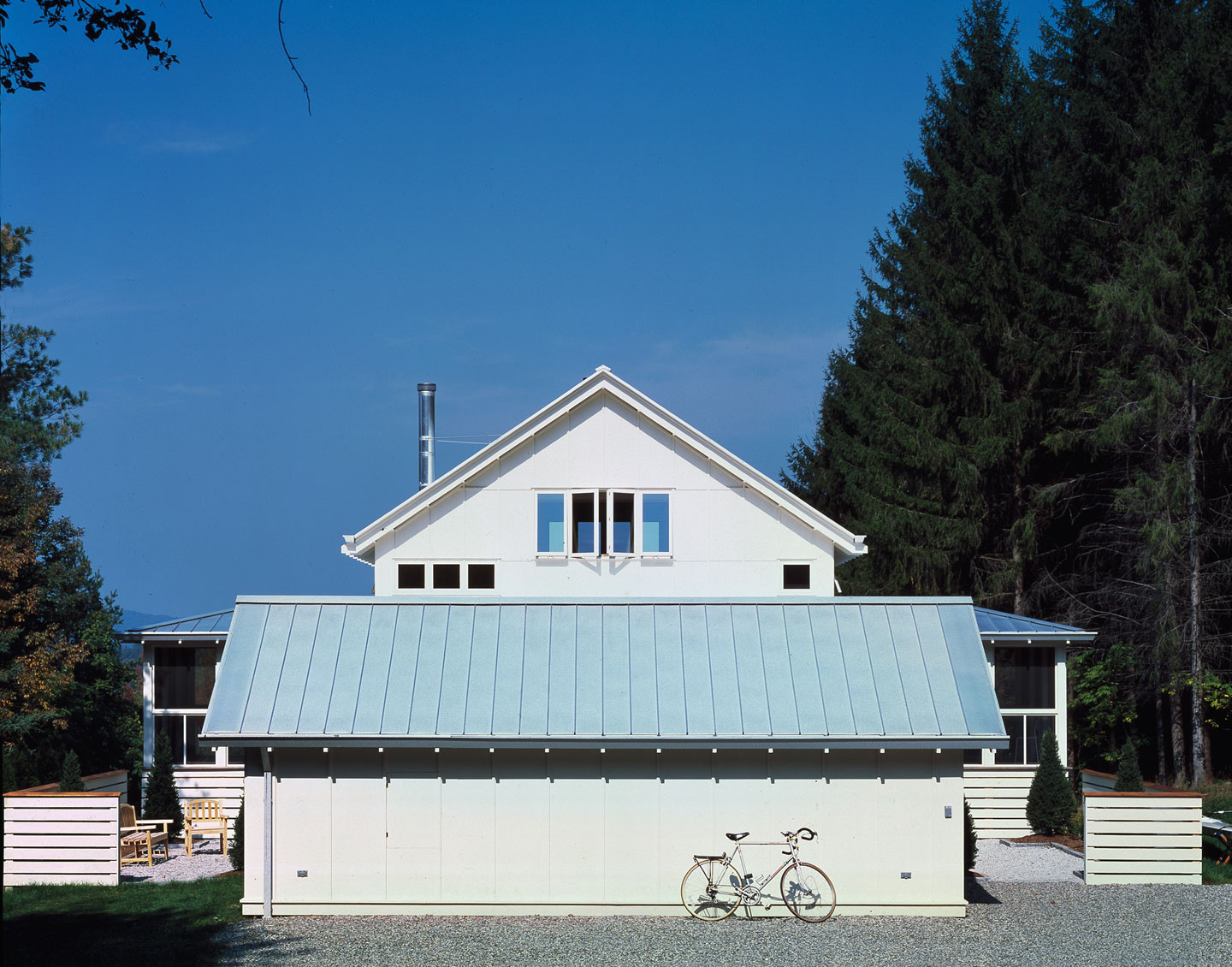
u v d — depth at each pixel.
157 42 12.44
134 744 34.88
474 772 16.92
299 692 17.08
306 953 14.67
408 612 18.34
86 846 19.22
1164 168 31.88
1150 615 31.00
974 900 17.70
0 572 31.25
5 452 32.19
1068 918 16.45
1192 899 17.67
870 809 16.80
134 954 14.67
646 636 18.03
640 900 16.75
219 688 17.08
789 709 16.88
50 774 29.20
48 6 12.18
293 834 16.83
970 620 18.06
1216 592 31.75
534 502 23.61
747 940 15.27
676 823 16.83
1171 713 32.22
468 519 23.56
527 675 17.44
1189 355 31.39
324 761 16.92
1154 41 34.34
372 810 16.88
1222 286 31.44
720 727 16.62
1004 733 16.48
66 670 31.11
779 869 16.72
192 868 20.70
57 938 15.51
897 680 17.23
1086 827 19.17
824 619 18.19
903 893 16.69
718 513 23.56
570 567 23.42
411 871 16.80
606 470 23.62
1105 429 30.77
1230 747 33.62
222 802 23.59
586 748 16.62
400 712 16.86
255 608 18.19
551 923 16.23
